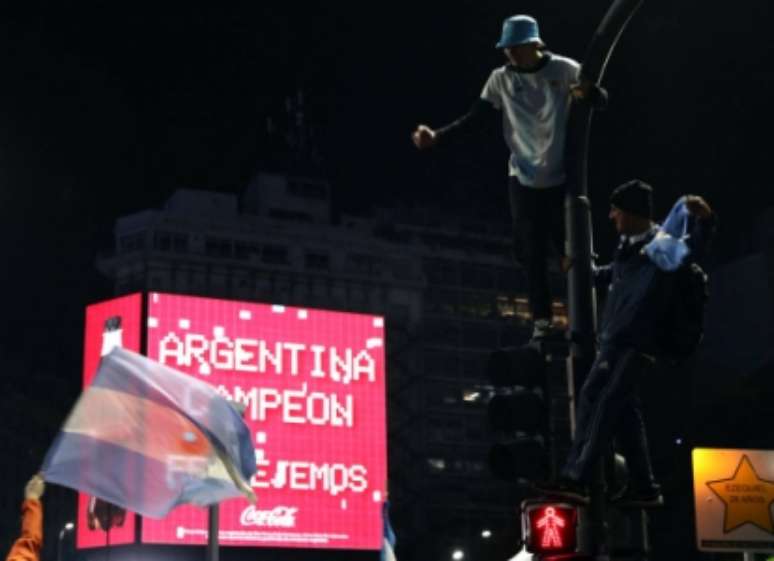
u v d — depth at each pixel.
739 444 82.25
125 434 7.30
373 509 53.28
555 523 9.45
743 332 85.25
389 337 125.38
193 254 117.81
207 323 52.16
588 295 10.09
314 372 53.81
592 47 10.04
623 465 9.51
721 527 11.61
